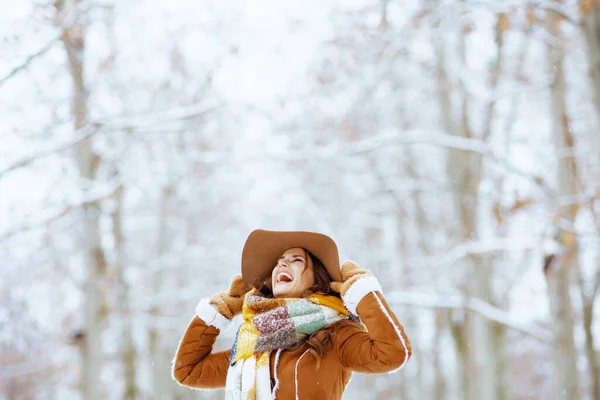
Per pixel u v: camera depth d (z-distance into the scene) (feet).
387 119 62.69
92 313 39.91
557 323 35.35
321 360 9.23
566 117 36.01
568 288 35.45
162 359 60.08
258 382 9.20
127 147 41.27
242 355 9.43
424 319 65.62
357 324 9.77
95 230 40.47
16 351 58.08
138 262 55.72
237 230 79.30
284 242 10.19
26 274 49.26
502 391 43.24
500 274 61.67
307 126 54.29
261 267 10.42
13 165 34.63
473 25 34.17
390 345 8.95
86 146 40.52
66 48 36.50
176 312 63.16
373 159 60.95
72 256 48.67
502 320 40.57
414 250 67.31
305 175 66.08
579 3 26.91
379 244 72.23
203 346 10.32
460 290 50.29
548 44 36.45
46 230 41.65
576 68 37.78
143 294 58.75
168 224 63.46
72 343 39.88
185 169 48.42
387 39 43.83
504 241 38.78
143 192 59.11
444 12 37.91
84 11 36.78
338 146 43.14
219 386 10.44
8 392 60.70
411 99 60.23
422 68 53.67
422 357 68.08
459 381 51.47
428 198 66.13
